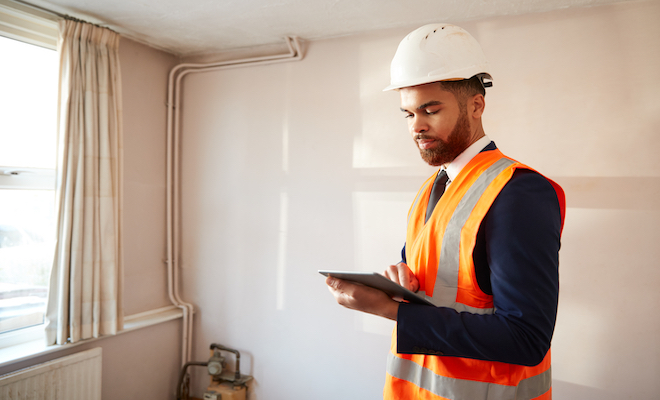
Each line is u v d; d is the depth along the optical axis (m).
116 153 2.32
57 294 2.09
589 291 1.93
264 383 2.62
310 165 2.52
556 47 2.00
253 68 2.68
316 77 2.50
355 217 2.39
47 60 2.26
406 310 0.81
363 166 2.38
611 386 1.89
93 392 2.20
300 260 2.53
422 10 2.07
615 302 1.89
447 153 0.92
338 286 0.90
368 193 2.37
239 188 2.72
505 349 0.73
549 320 0.74
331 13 2.14
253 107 2.68
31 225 2.19
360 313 2.37
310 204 2.51
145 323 2.53
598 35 1.93
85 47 2.19
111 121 2.30
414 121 0.92
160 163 2.79
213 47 2.72
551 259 0.75
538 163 2.02
